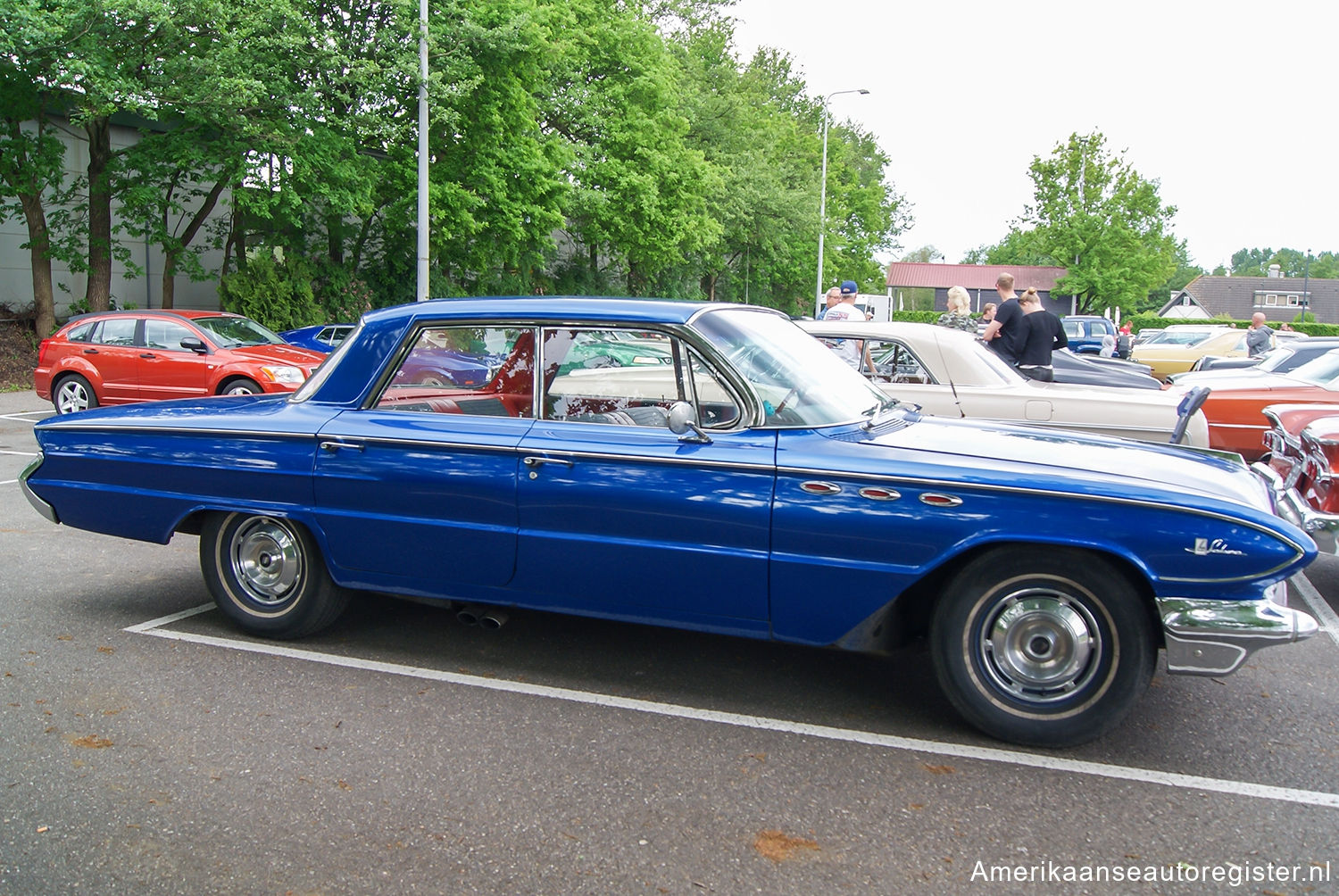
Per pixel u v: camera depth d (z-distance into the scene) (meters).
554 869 2.71
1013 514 3.38
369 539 4.23
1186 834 2.94
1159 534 3.26
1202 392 5.56
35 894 2.57
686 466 3.73
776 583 3.66
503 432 4.03
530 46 21.11
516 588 4.06
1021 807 3.10
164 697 3.90
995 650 3.52
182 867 2.71
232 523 4.55
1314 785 3.28
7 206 19.00
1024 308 9.54
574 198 25.94
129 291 23.30
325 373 4.47
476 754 3.43
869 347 7.23
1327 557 6.85
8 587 5.46
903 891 2.63
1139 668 3.37
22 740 3.49
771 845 2.85
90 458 4.70
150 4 14.67
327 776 3.25
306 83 19.00
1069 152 50.78
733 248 40.06
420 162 17.84
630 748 3.50
